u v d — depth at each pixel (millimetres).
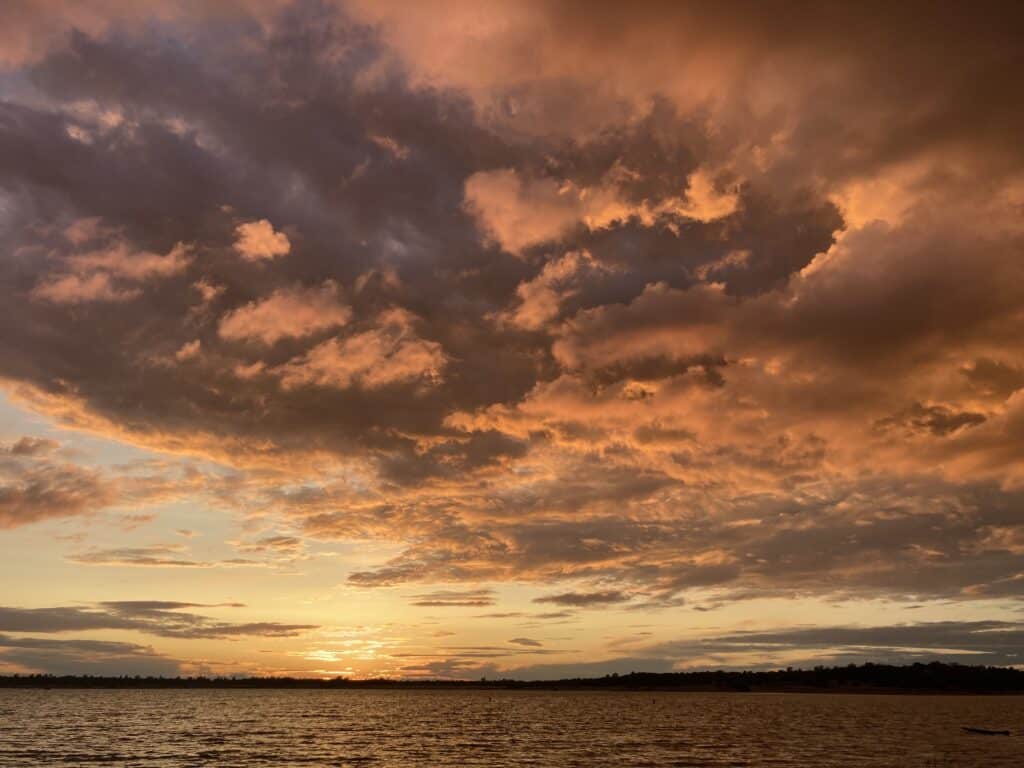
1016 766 91438
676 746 118500
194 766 95125
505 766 94688
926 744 118562
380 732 152125
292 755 108062
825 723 174000
